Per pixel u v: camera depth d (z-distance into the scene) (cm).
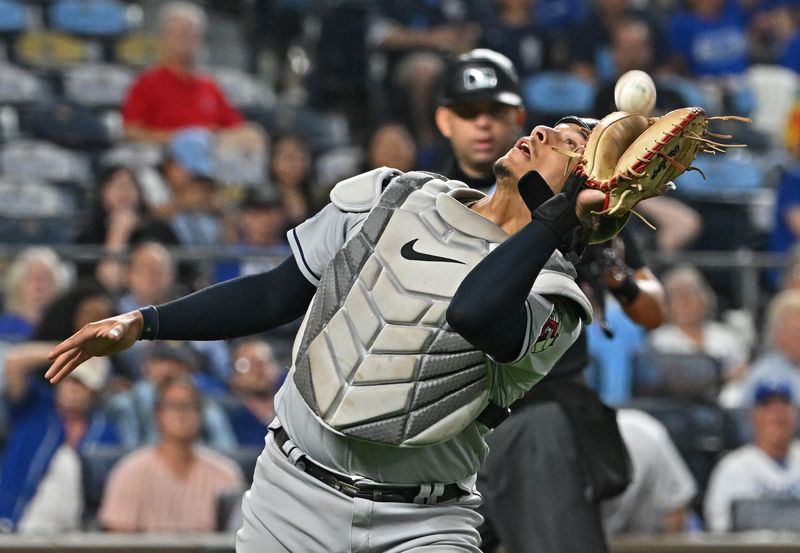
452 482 959
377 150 3077
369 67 4041
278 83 4247
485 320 860
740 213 3425
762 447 2161
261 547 974
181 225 2806
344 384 921
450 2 4131
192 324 995
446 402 912
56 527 1962
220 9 4316
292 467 959
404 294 916
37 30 3928
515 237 870
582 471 1310
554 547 1297
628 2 4097
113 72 3822
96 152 3562
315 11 4275
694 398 2445
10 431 2019
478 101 1395
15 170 3353
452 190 956
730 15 4406
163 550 1532
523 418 1320
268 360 2269
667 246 3192
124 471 1944
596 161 871
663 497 1808
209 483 1967
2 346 2247
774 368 2514
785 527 1959
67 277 2550
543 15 4262
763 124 4231
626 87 888
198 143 3100
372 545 944
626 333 2472
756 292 2911
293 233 1004
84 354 973
